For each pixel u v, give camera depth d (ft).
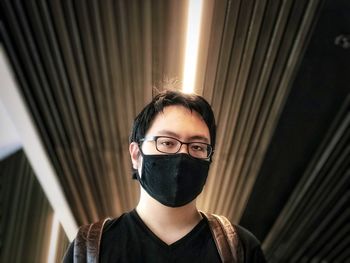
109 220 2.68
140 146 2.66
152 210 2.61
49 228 9.06
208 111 2.64
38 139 6.25
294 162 7.47
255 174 7.38
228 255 2.43
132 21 5.01
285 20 4.99
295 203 8.10
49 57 5.17
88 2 4.75
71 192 7.03
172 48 5.30
